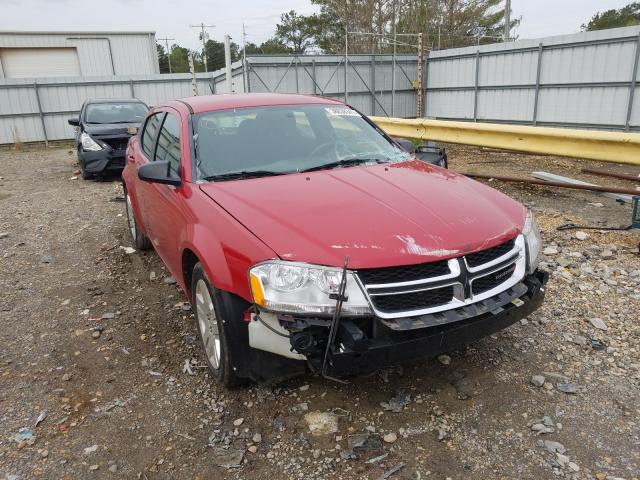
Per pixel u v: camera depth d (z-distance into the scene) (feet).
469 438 8.82
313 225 9.04
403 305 8.51
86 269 17.97
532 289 9.77
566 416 9.26
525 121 57.11
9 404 10.43
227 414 9.77
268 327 8.70
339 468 8.32
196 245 9.99
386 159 13.02
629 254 16.43
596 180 27.50
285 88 70.79
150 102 78.95
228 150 12.28
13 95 70.23
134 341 12.76
